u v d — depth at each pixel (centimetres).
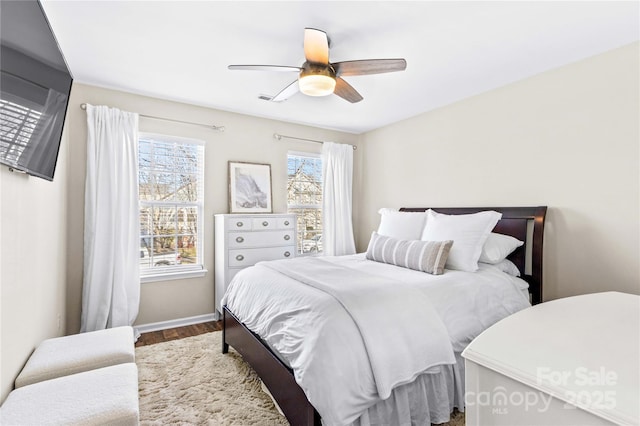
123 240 295
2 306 126
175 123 336
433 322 169
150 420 177
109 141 289
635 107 214
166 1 176
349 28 201
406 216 313
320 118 395
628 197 217
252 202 377
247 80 283
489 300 207
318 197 447
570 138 246
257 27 202
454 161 333
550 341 90
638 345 87
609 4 178
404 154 395
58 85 155
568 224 246
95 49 230
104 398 123
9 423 108
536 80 267
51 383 133
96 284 281
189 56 240
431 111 360
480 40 215
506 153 287
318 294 172
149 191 328
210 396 201
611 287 224
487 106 302
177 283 337
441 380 169
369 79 278
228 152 368
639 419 56
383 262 281
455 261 241
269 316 189
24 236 154
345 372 137
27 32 124
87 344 172
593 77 234
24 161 135
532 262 257
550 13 186
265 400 197
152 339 298
